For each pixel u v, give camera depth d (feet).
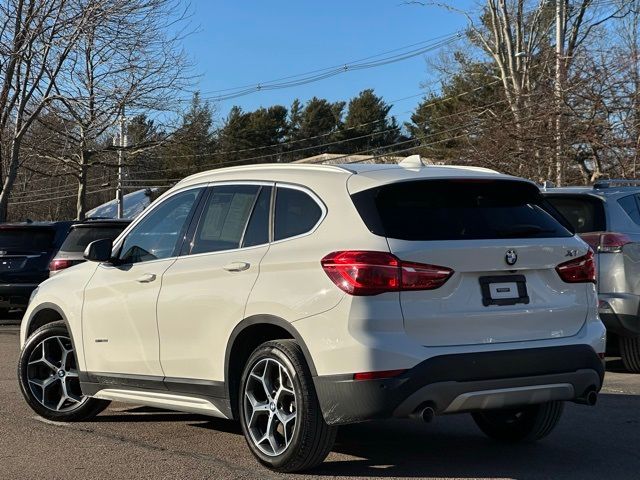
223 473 16.47
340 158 164.86
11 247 46.70
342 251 15.11
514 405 15.61
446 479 16.19
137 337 19.27
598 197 27.71
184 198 19.67
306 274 15.57
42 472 16.66
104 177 176.65
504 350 15.30
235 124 240.12
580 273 16.74
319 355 15.07
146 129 80.33
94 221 42.04
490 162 64.39
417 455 18.20
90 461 17.52
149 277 18.99
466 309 15.24
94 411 21.67
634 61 58.34
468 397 14.94
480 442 19.58
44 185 198.29
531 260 16.01
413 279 14.88
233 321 16.79
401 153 159.94
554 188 29.99
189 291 17.89
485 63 129.90
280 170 17.74
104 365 20.30
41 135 75.51
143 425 21.34
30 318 22.72
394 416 14.62
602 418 22.08
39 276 46.75
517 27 100.42
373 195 15.70
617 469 17.10
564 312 16.35
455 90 137.49
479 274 15.52
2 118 64.39
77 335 21.04
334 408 14.92
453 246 15.24
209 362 17.47
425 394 14.58
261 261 16.55
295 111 267.80
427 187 16.25
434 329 14.98
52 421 21.71
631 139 56.54
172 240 19.22
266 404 16.47
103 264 20.84
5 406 23.53
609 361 31.22
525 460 17.80
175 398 18.60
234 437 19.90
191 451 18.42
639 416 22.33
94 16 63.21
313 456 15.64
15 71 63.26
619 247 26.61
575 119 59.21
